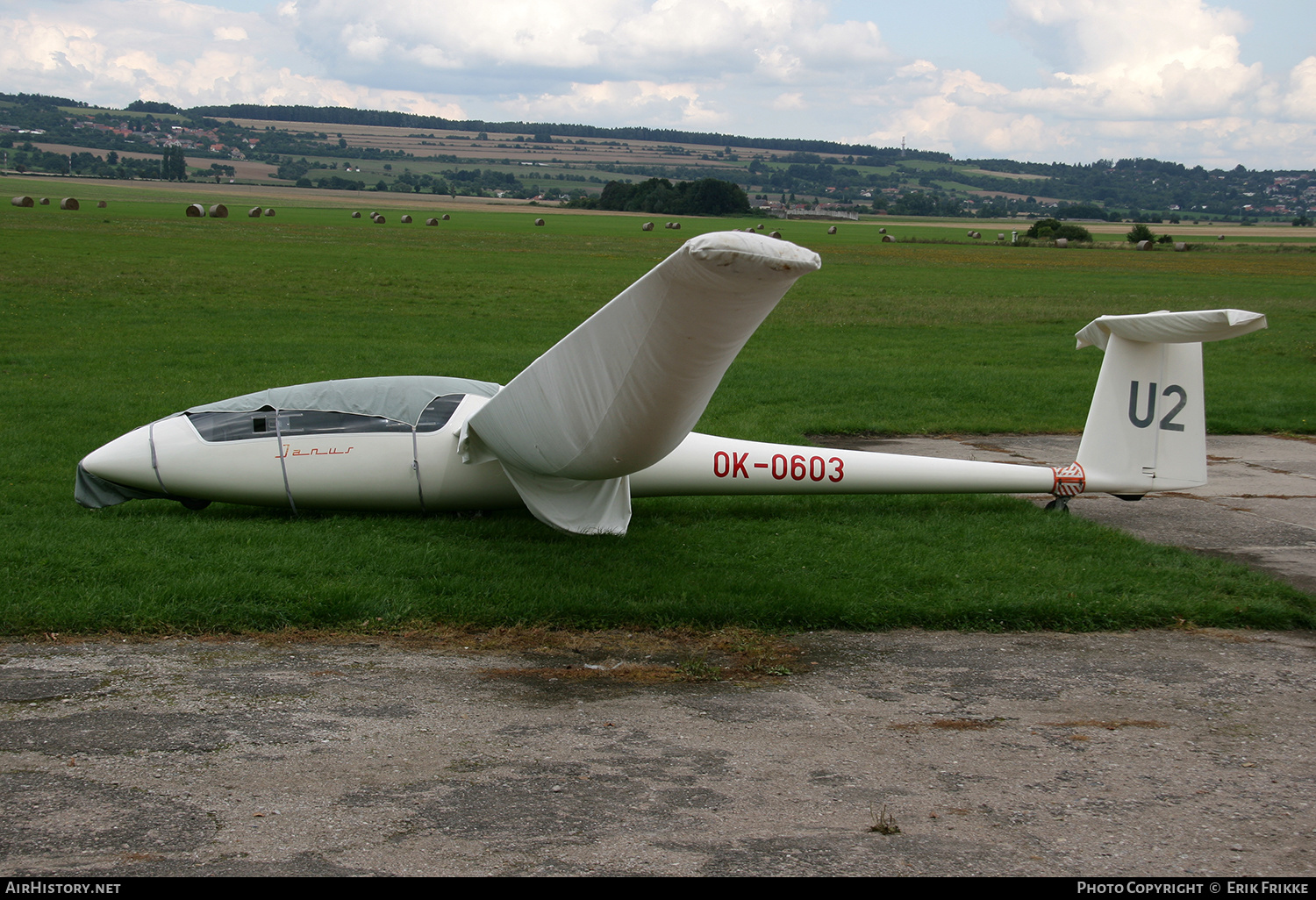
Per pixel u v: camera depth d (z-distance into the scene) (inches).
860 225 5064.0
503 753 173.0
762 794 160.4
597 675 212.1
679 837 146.3
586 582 263.3
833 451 337.1
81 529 291.4
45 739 171.6
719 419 508.4
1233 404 591.8
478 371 617.0
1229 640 243.8
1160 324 323.3
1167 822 154.9
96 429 429.4
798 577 273.0
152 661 209.0
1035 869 139.6
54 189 4788.4
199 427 313.0
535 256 1793.8
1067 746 182.1
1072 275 1830.7
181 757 166.9
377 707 190.5
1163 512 370.6
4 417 446.9
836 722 190.4
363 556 275.3
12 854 136.3
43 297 915.4
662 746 177.8
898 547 305.3
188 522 305.9
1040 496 383.6
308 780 160.7
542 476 304.3
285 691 196.2
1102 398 343.6
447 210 4778.5
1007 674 218.2
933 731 187.3
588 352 243.8
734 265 200.4
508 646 226.2
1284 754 181.0
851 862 140.0
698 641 233.6
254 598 239.9
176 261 1348.4
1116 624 250.5
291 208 4114.2
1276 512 370.9
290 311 911.0
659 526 325.4
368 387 323.6
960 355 792.9
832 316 1064.2
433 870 135.5
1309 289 1555.1
